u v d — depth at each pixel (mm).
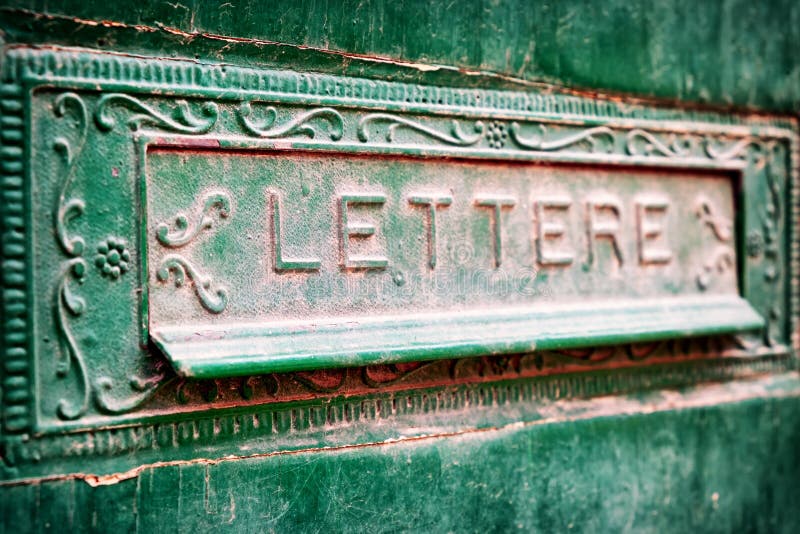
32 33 372
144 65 382
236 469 391
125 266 379
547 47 435
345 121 405
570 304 439
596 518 441
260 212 394
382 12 411
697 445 461
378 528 407
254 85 394
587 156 442
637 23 451
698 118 468
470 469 421
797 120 484
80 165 375
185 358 377
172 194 385
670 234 463
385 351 399
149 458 382
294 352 389
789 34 483
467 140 422
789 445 481
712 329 455
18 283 369
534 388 436
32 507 370
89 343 375
